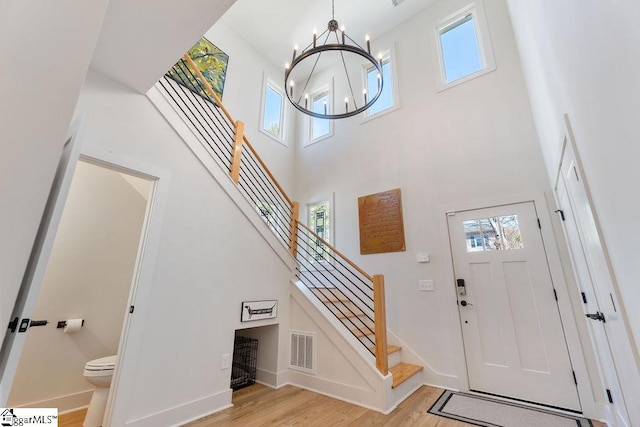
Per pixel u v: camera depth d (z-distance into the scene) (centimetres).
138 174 239
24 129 90
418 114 409
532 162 309
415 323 348
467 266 327
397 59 455
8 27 80
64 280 264
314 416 243
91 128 215
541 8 184
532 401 267
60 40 101
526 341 281
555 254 280
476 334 307
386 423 231
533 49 244
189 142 274
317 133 552
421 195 379
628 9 81
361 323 379
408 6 444
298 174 545
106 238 295
